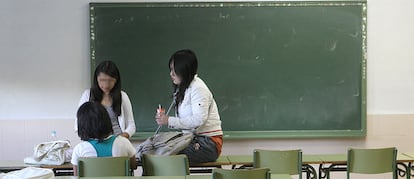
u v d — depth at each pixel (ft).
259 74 16.69
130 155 11.09
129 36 16.51
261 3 16.56
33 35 16.51
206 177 10.05
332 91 16.76
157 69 16.60
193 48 16.58
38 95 16.63
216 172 9.44
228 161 12.85
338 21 16.62
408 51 16.81
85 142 10.80
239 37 16.60
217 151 12.51
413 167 13.51
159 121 12.17
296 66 16.69
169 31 16.55
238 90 16.70
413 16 16.76
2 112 16.60
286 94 16.75
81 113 10.69
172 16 16.52
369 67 16.85
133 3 16.44
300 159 12.00
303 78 16.72
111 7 16.44
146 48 16.56
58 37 16.55
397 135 16.98
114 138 10.93
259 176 9.47
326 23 16.62
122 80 16.56
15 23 16.46
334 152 17.01
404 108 16.96
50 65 16.58
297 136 16.78
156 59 16.58
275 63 16.67
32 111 16.65
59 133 16.71
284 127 16.79
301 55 16.69
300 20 16.60
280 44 16.65
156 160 11.16
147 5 16.46
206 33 16.58
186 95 12.28
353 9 16.60
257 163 12.09
